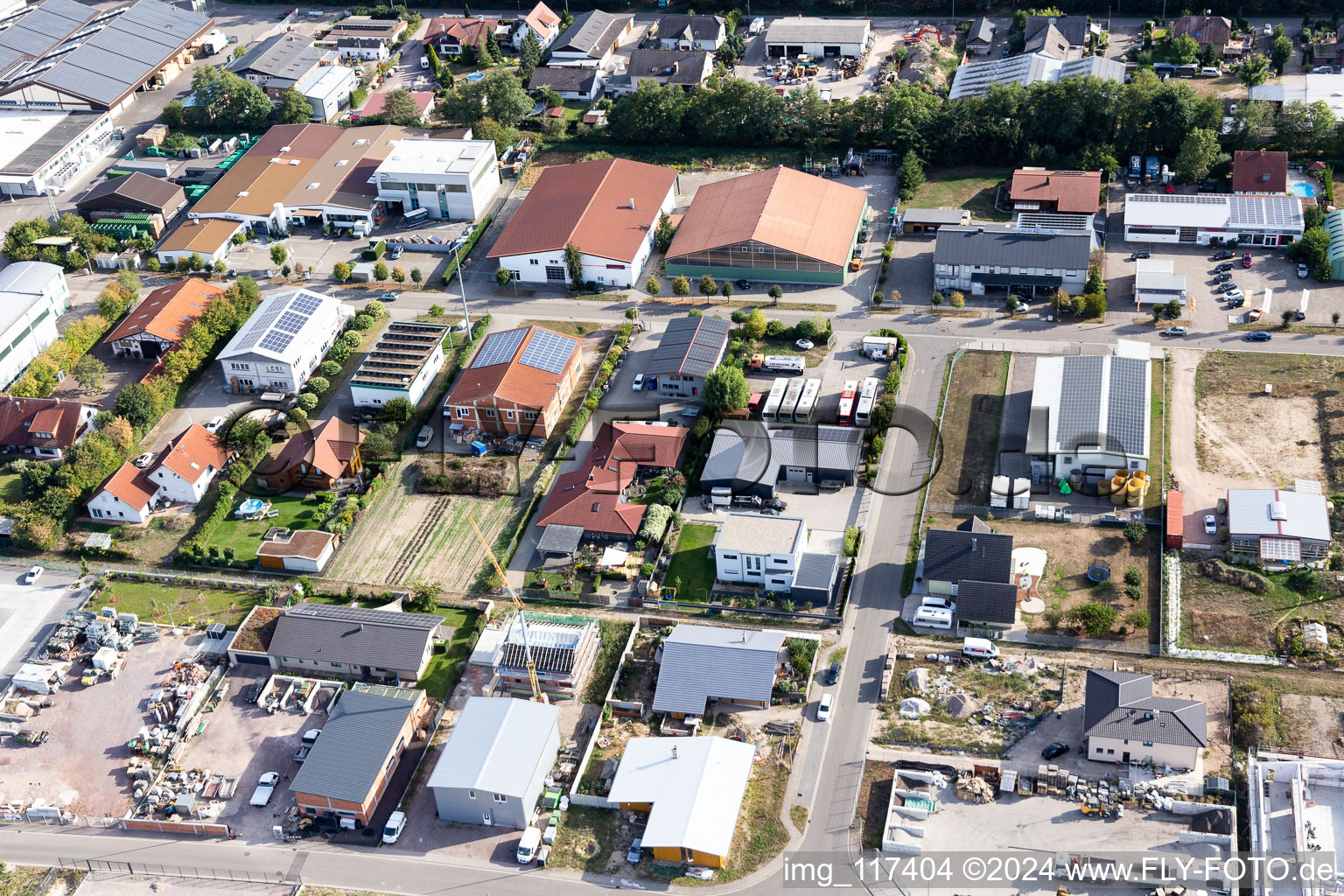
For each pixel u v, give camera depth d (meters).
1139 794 116.00
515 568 148.25
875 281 197.00
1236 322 179.38
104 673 137.38
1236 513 143.25
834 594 141.25
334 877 115.56
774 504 153.50
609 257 198.00
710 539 150.12
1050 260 187.25
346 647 135.25
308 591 146.50
